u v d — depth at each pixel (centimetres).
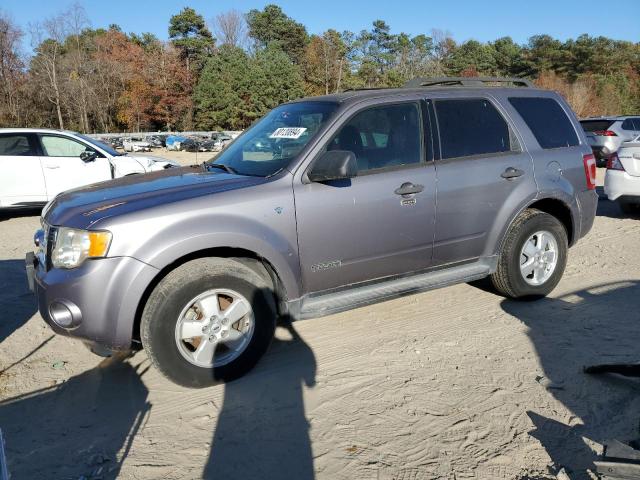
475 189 432
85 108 5622
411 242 410
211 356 341
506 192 449
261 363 381
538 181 463
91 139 995
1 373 376
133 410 327
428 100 429
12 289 550
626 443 277
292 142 393
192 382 338
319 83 7688
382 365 373
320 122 392
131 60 6288
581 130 512
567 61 8006
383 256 400
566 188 479
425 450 281
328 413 317
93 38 6712
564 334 418
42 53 5394
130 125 6166
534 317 453
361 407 322
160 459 280
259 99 6312
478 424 302
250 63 6500
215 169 418
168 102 6253
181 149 3741
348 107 395
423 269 427
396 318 458
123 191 365
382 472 265
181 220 327
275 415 316
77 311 316
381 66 9025
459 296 509
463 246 440
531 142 471
